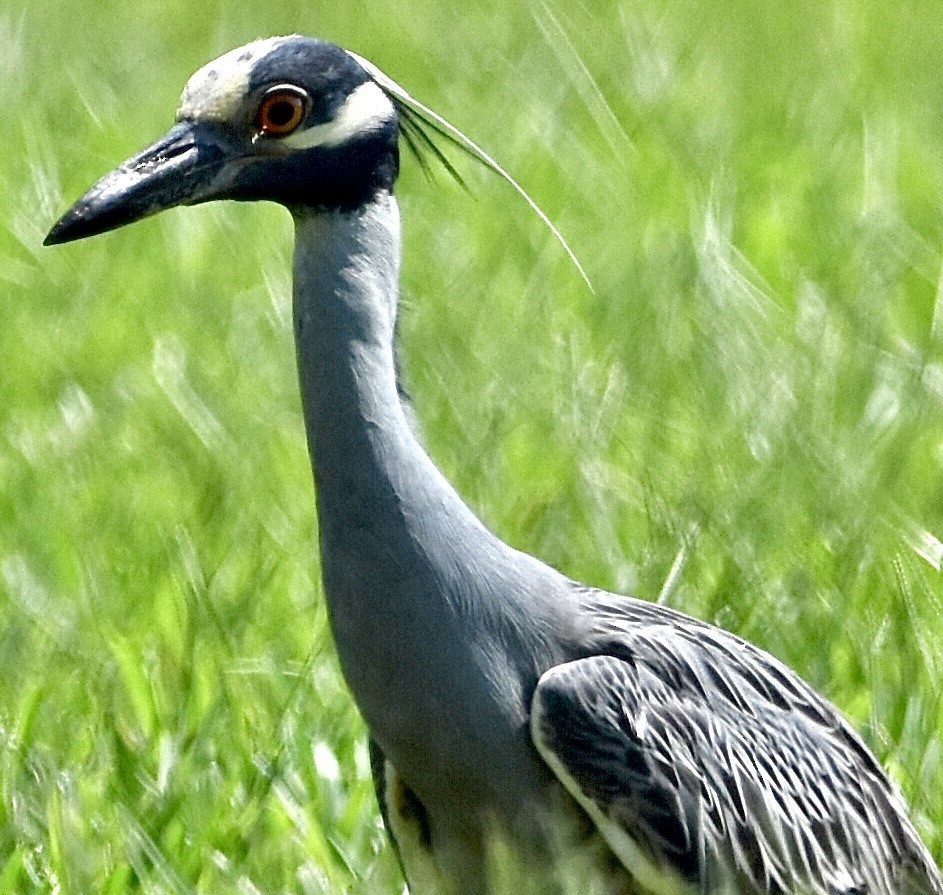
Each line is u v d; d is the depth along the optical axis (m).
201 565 14.02
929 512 14.98
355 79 10.14
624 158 20.92
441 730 10.09
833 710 11.27
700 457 15.00
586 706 10.11
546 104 22.28
